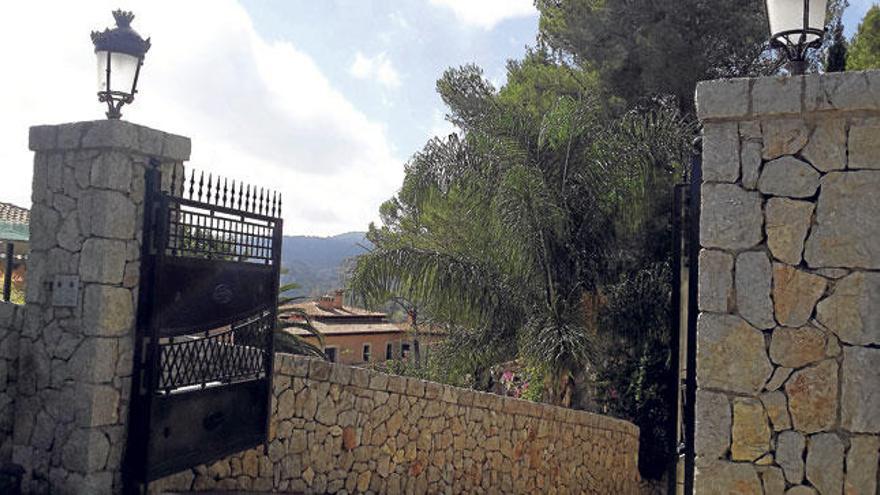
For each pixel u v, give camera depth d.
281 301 17.36
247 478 5.94
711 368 3.68
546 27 17.56
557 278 11.56
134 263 4.93
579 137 11.88
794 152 3.60
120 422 4.86
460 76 13.08
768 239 3.62
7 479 4.89
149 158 5.03
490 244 11.97
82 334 4.77
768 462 3.55
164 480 5.25
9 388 5.01
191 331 5.18
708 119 3.74
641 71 15.32
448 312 11.47
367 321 36.84
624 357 13.50
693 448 4.11
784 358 3.55
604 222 12.00
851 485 3.40
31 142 5.04
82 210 4.86
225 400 5.48
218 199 5.38
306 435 6.45
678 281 4.55
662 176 12.09
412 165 12.19
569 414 10.34
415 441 7.68
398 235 18.95
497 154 11.69
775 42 3.87
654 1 15.01
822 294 3.51
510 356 12.30
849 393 3.43
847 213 3.49
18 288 8.87
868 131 3.48
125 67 4.98
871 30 16.19
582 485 10.58
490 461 8.75
